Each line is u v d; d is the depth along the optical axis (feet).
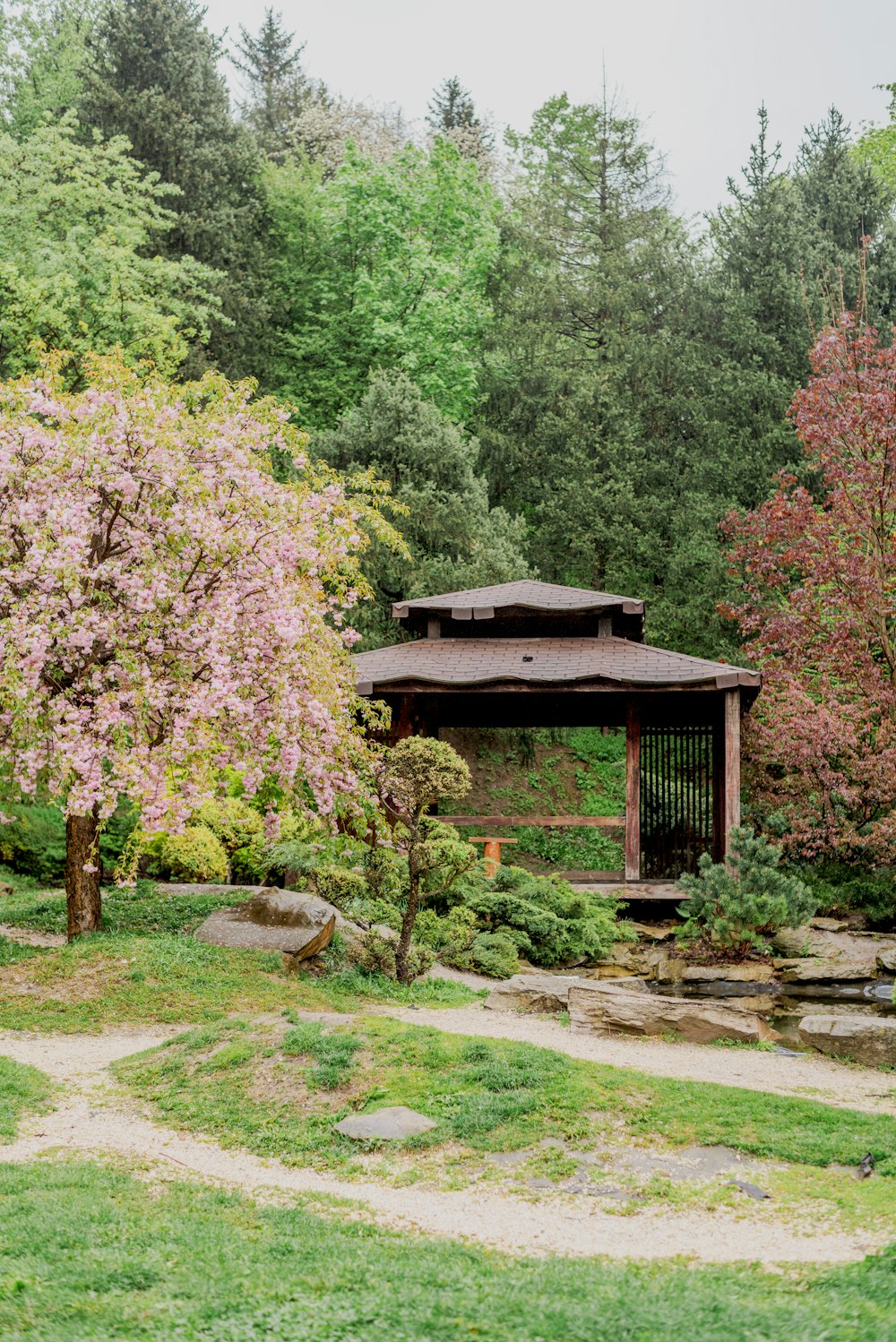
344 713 48.78
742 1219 24.35
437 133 158.92
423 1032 35.83
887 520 85.71
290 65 185.06
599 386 115.65
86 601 43.24
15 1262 18.85
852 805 73.26
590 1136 29.07
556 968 57.88
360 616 95.45
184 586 44.50
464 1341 15.88
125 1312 16.60
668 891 68.74
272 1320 16.51
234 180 127.95
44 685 44.50
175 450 44.55
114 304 98.12
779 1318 16.87
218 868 64.49
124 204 105.09
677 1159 27.89
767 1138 28.96
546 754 106.93
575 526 110.73
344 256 132.87
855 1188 25.93
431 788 47.01
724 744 74.28
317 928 47.65
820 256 124.98
